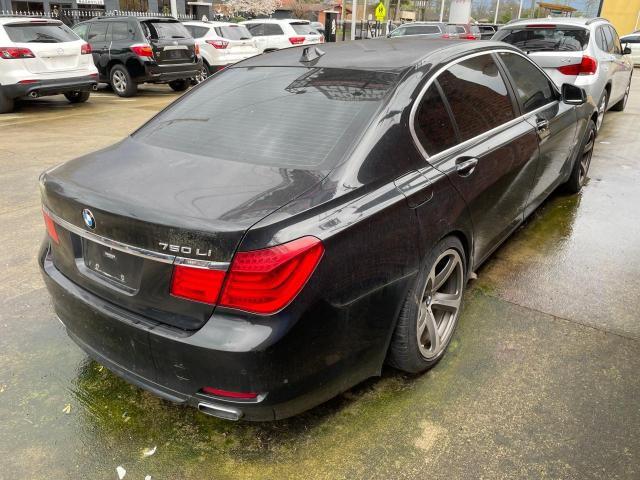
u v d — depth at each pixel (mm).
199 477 2211
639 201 5223
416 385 2691
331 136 2402
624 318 3262
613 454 2271
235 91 2943
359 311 2186
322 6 38031
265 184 2156
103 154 2682
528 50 7109
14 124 8906
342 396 2621
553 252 4141
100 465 2275
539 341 3033
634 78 16688
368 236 2164
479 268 3885
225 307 1930
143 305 2105
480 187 2941
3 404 2600
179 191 2133
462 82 3041
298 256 1916
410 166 2494
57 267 2527
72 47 9953
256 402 1996
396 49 3076
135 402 2625
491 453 2287
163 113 3057
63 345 3049
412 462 2254
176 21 12633
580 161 5098
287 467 2248
